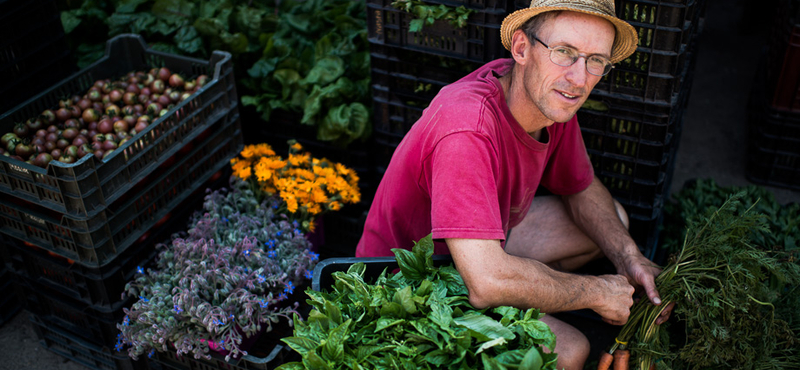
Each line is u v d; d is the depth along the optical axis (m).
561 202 2.52
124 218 2.38
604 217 2.31
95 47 3.38
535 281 1.76
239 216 2.62
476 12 2.49
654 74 2.35
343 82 3.00
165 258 2.45
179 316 2.25
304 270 2.49
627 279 2.15
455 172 1.73
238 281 2.31
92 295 2.46
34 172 2.20
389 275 1.92
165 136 2.47
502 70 2.02
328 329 1.64
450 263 1.95
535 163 2.06
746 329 1.99
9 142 2.50
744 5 4.89
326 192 2.89
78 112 2.74
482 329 1.56
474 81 1.96
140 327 2.30
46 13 2.87
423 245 1.81
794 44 3.15
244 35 3.28
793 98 3.31
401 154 2.00
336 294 1.79
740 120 4.18
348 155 3.14
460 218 1.70
